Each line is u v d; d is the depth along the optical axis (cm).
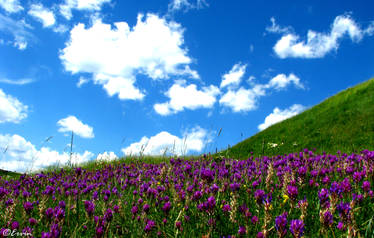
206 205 318
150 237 358
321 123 2197
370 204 352
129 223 411
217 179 540
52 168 1237
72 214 449
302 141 2042
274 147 2138
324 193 294
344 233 276
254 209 406
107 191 492
